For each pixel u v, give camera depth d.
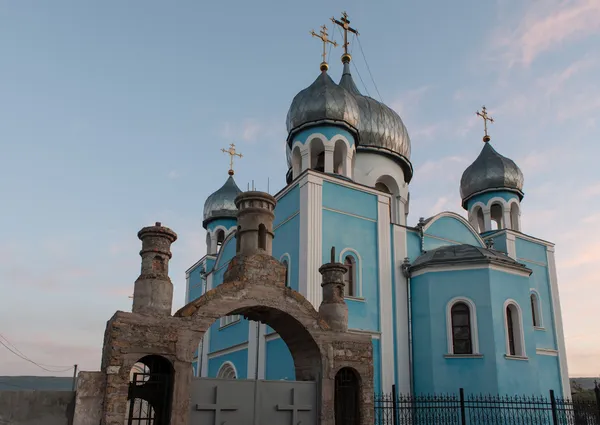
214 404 11.75
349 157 27.33
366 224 24.53
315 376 13.20
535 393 22.08
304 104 27.45
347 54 34.78
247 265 12.84
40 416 10.41
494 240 30.34
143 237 12.03
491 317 21.91
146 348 11.12
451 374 21.72
